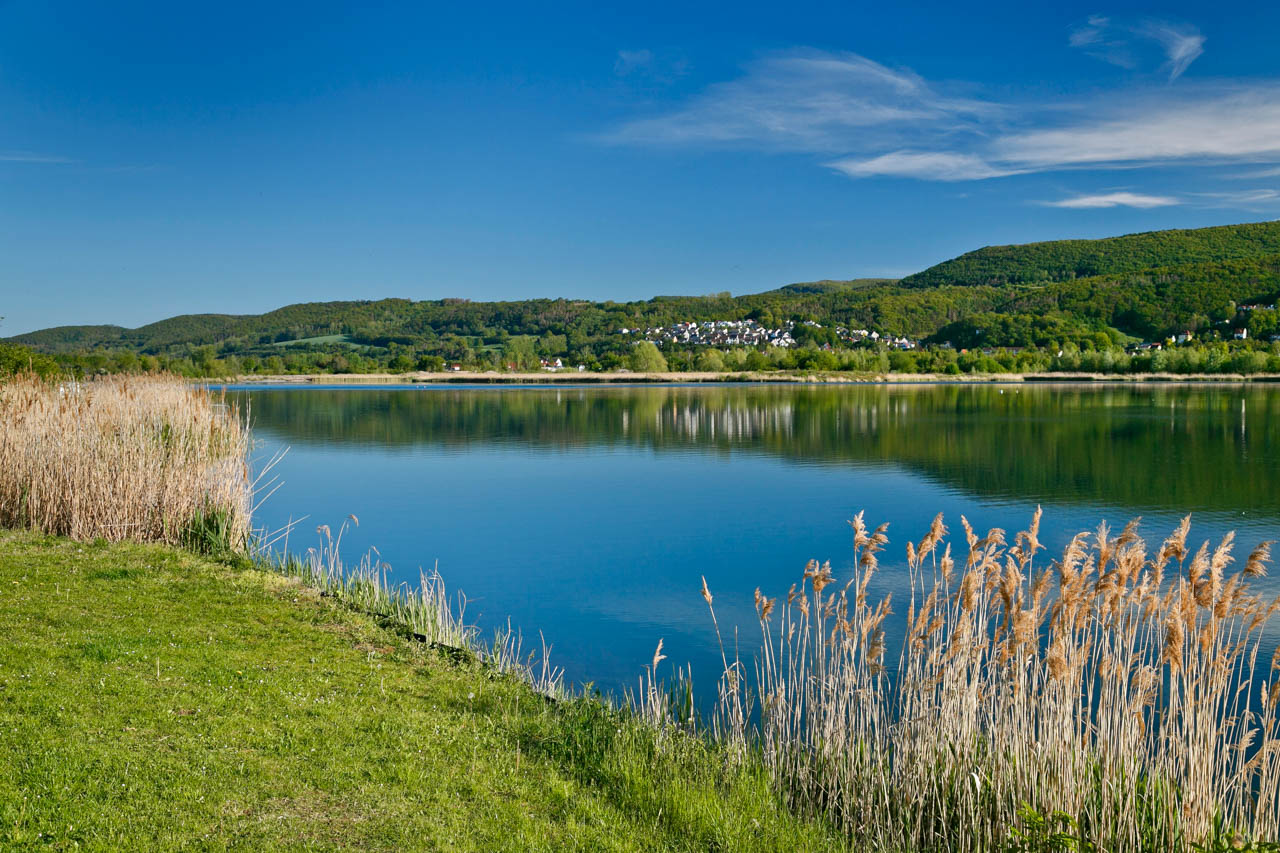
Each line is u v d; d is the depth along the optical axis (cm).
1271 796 652
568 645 1348
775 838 689
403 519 2439
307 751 742
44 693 788
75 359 4894
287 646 1044
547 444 4397
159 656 934
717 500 2750
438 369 15438
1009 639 729
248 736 755
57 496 1569
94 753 679
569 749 823
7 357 3036
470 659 1105
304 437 4762
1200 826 615
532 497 2795
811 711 898
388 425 5503
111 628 1017
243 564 1470
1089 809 660
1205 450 3894
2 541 1438
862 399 8194
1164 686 891
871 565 852
